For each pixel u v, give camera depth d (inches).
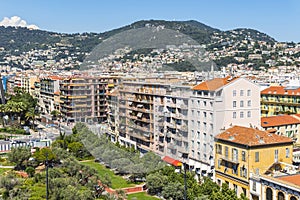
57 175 2928.2
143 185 3176.7
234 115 3907.5
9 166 4564.5
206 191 3004.4
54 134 7485.2
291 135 5162.4
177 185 2920.8
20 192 2667.3
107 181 2878.9
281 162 3570.4
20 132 7795.3
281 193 3053.6
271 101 6638.8
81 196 2447.1
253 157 3479.3
